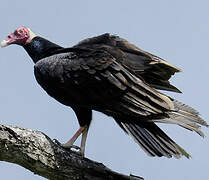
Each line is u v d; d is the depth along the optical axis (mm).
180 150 9648
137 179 9195
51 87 10547
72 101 10414
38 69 10578
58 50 11062
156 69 10406
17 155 8156
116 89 9867
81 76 10102
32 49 11945
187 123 9641
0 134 7859
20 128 8266
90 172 8945
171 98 10219
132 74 9922
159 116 9695
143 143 9586
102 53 10156
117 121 10000
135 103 9727
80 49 10500
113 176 9102
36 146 8312
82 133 10594
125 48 10555
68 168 8758
